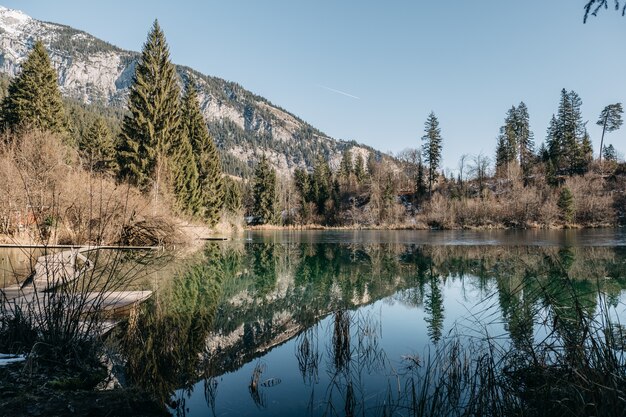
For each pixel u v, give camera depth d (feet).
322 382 14.48
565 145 206.59
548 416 10.70
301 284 38.55
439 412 11.76
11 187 54.60
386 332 21.59
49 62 106.63
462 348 17.42
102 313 21.95
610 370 10.25
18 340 14.16
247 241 100.07
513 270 43.34
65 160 69.67
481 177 214.48
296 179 260.83
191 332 21.42
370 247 81.92
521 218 155.84
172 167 88.02
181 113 116.16
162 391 13.43
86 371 13.41
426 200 205.26
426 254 65.72
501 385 12.50
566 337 12.17
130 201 60.90
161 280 38.83
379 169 239.71
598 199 154.20
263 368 15.97
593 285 34.50
